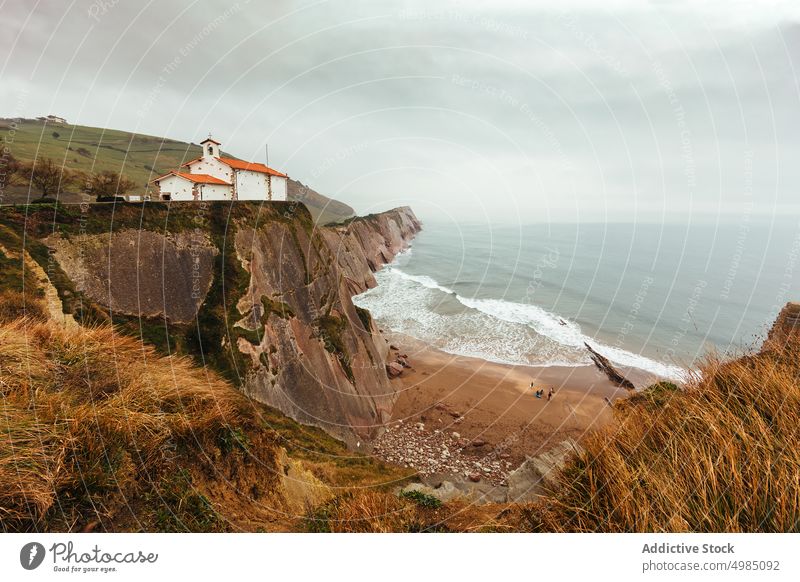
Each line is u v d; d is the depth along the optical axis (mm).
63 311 10312
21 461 3785
